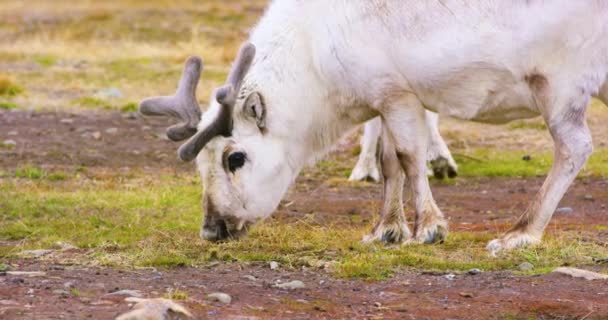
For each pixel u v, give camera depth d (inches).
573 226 1395.2
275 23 1285.7
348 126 1317.7
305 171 1925.4
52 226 1386.6
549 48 1204.5
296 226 1408.7
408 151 1274.6
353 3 1248.2
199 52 3289.9
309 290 1051.9
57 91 2760.8
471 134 2265.0
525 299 1016.9
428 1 1225.4
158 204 1542.8
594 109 2427.4
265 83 1262.3
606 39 1202.0
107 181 1732.3
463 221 1473.9
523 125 2333.9
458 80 1236.5
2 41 3759.8
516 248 1234.0
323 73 1267.2
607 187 1753.2
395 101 1262.3
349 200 1652.3
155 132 2252.7
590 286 1066.7
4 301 951.0
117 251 1242.0
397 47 1238.3
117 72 3053.6
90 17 4308.6
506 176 1902.1
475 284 1082.7
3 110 2470.5
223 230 1259.8
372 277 1111.0
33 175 1763.0
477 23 1213.1
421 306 994.1
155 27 4069.9
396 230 1307.8
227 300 988.6
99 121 2362.2
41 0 5231.3
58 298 970.7
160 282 1072.2
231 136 1243.2
